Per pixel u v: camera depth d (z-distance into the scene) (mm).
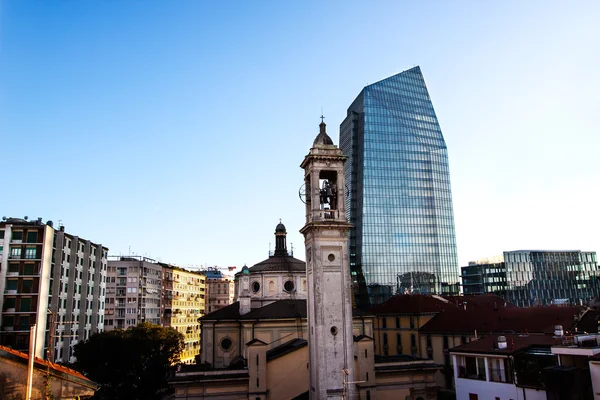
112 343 79750
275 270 80562
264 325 69875
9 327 85625
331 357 45781
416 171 189875
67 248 100812
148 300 147000
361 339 59938
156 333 87500
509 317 82562
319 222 47562
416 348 96875
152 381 83188
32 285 87875
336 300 47000
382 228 180000
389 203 183125
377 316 106875
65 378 23312
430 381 64188
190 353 176375
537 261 194125
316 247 47531
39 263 88938
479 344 57219
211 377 58344
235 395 58281
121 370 79750
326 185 50750
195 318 183500
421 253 182375
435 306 101125
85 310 109125
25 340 85250
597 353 42344
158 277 155500
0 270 87688
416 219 185250
